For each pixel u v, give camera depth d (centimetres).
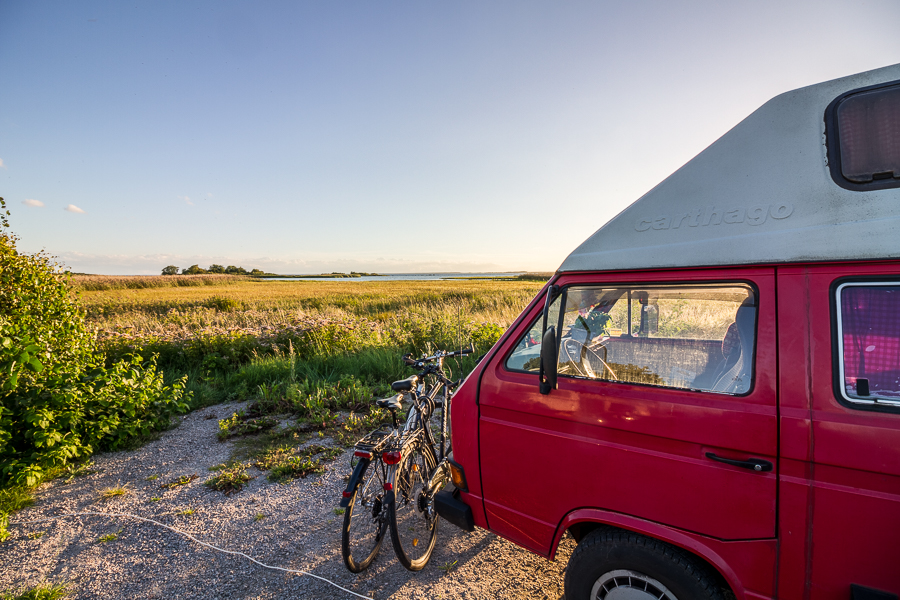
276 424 576
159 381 596
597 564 214
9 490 399
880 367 163
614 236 224
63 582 292
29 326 554
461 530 344
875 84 172
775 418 174
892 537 154
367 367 820
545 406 228
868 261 169
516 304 1797
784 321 180
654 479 198
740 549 180
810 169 180
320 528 349
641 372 212
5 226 595
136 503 391
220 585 288
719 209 197
